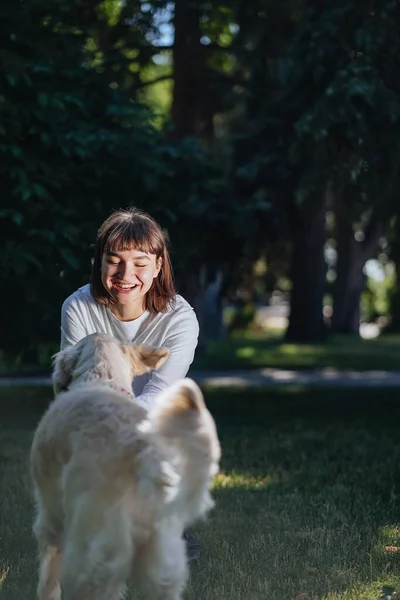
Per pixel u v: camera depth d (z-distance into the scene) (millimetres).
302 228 13195
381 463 8773
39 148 10969
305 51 11812
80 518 3584
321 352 26312
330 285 38875
